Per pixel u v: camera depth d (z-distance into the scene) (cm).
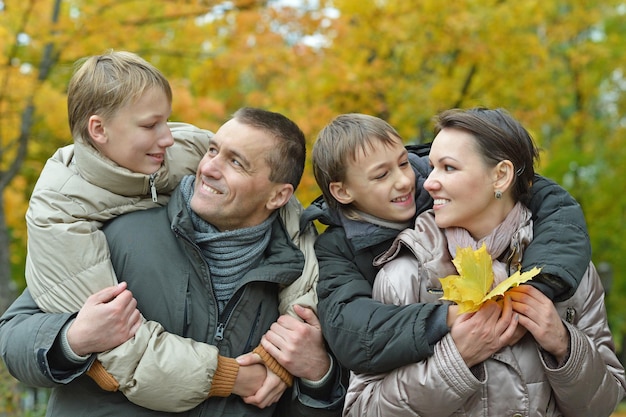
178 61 876
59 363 240
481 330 229
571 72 1240
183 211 258
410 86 839
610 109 1402
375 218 267
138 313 246
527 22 887
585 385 232
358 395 247
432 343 233
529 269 236
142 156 258
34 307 258
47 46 757
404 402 232
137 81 254
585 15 1063
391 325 235
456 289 222
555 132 1330
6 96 737
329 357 264
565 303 248
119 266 256
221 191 256
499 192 243
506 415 233
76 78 259
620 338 1753
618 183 1276
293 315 263
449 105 887
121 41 745
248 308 262
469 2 835
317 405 263
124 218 262
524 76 935
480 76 934
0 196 799
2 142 853
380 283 252
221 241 260
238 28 764
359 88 776
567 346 233
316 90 757
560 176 1162
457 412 236
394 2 804
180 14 769
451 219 244
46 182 258
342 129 266
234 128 259
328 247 271
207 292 258
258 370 258
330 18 773
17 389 572
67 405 256
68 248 246
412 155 286
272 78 786
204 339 256
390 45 817
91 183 258
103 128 254
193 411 254
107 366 239
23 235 1005
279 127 264
